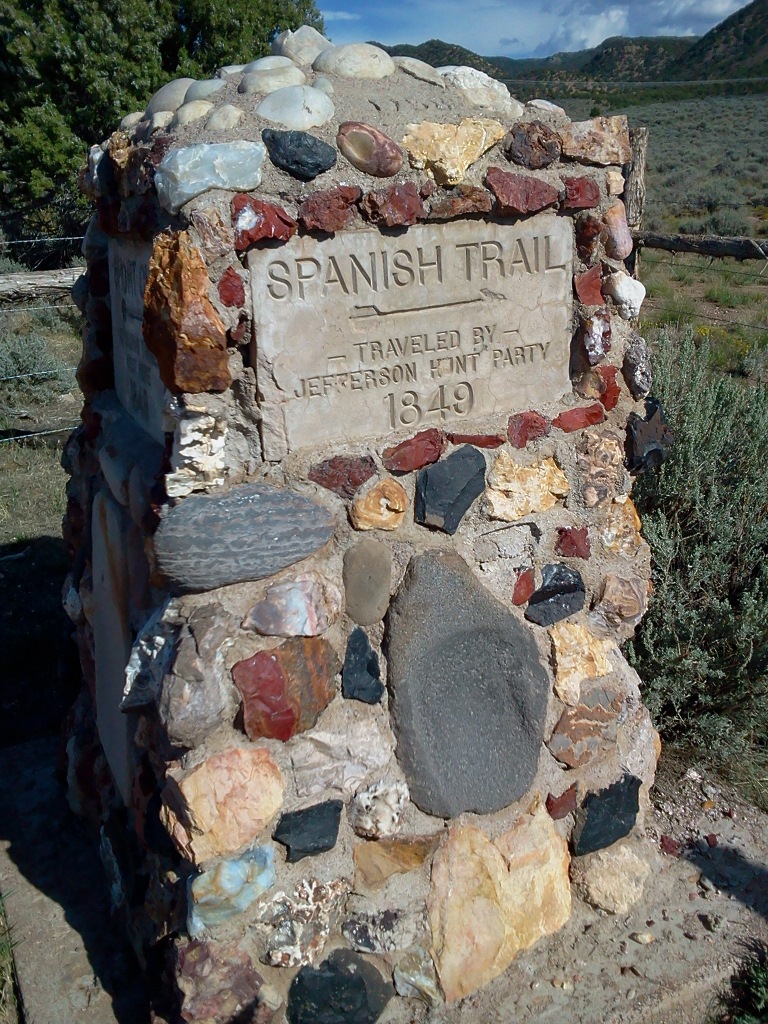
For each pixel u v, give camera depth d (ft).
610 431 8.26
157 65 45.21
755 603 10.61
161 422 7.32
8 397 25.35
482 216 7.16
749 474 12.09
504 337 7.59
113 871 8.52
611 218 7.75
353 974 7.21
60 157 42.75
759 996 7.66
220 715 6.64
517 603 8.03
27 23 42.39
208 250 6.14
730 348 26.55
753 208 53.31
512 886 7.89
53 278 22.00
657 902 8.55
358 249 6.68
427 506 7.36
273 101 6.44
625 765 8.61
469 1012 7.48
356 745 7.20
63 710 12.34
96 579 8.66
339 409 6.95
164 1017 7.09
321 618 6.95
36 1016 7.68
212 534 6.52
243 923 6.92
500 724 7.85
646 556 8.66
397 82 7.16
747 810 9.91
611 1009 7.51
